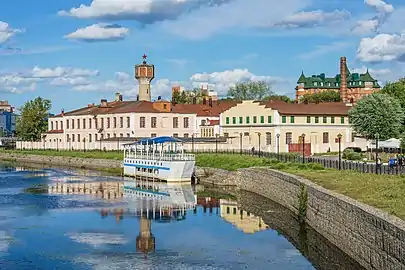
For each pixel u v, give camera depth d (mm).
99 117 170375
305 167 76000
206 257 45531
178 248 48625
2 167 149000
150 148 114500
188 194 85812
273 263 43375
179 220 62094
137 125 157750
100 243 50656
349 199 43531
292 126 131000
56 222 60812
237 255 46000
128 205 73562
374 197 43750
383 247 33594
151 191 90188
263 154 108812
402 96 140375
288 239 51375
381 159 95500
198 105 172375
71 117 183375
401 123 128500
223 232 55094
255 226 57969
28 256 46312
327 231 47031
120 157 141125
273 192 74250
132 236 53500
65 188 94750
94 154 153625
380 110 126188
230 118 142250
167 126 160750
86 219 62594
